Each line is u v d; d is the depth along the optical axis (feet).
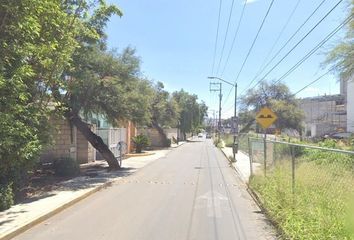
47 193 52.29
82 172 80.79
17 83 37.04
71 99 72.43
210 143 297.74
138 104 81.10
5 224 34.30
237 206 46.34
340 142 103.09
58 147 85.66
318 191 34.32
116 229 34.42
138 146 150.10
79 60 65.36
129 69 78.33
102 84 73.26
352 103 245.45
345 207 27.32
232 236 32.48
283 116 228.63
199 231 33.99
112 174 78.54
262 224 36.91
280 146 68.08
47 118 47.09
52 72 45.78
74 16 52.49
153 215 40.47
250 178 64.90
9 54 36.22
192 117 350.43
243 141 169.78
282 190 41.60
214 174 82.99
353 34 72.18
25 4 35.19
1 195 40.19
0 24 35.58
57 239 31.14
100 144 87.76
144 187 61.77
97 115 82.89
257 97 244.83
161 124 216.13
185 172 85.97
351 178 28.32
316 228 27.58
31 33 37.99
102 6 67.67
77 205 46.29
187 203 47.75
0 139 36.52
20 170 45.80
